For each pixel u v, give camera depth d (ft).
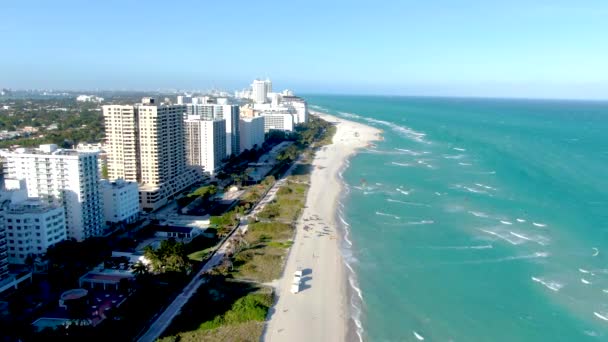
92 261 474.90
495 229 593.42
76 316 365.20
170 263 448.24
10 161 540.93
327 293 434.30
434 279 462.19
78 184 530.68
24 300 400.06
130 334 348.59
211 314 387.75
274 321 384.06
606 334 370.12
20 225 471.21
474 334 370.94
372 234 583.99
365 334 369.50
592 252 519.19
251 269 477.36
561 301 418.51
